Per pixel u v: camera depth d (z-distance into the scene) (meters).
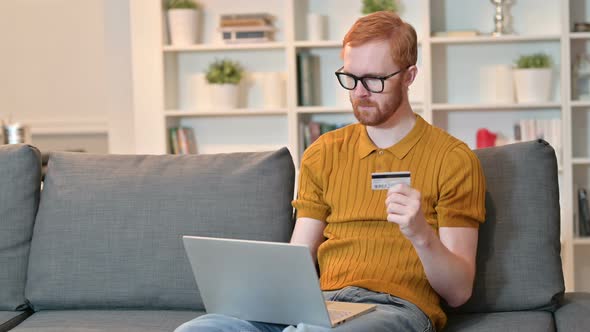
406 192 1.94
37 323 2.45
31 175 2.74
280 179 2.60
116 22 5.17
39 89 6.22
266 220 2.55
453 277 2.06
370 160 2.26
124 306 2.59
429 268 2.05
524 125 4.60
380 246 2.19
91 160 2.72
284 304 1.94
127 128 5.21
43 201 2.70
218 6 4.95
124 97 5.20
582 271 4.72
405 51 2.17
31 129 6.22
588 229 4.61
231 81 4.83
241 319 2.03
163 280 2.54
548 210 2.37
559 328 2.20
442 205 2.17
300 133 4.80
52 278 2.60
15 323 2.57
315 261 2.36
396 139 2.24
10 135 4.38
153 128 4.84
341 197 2.27
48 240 2.63
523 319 2.22
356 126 2.35
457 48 4.76
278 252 1.86
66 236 2.62
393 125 2.24
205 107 5.01
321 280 2.23
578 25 4.54
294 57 4.72
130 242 2.57
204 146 5.03
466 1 4.74
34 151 2.76
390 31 2.17
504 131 4.75
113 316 2.50
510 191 2.38
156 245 2.56
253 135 4.99
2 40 6.23
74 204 2.64
